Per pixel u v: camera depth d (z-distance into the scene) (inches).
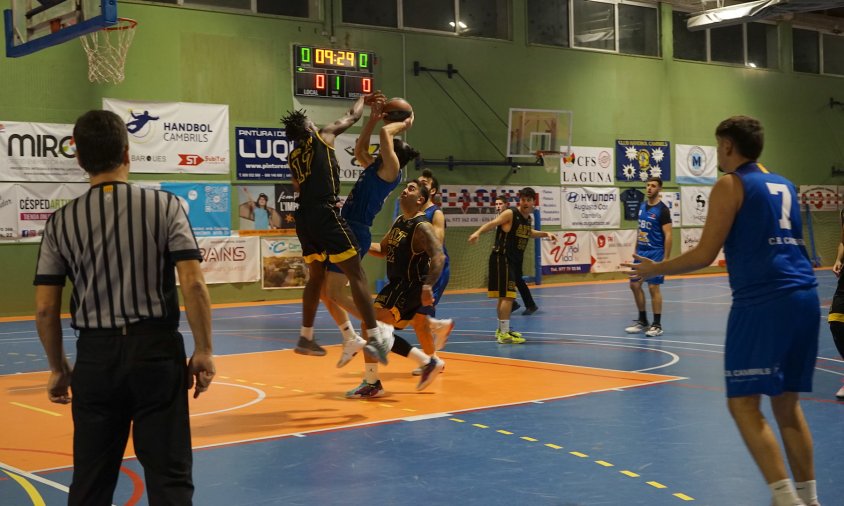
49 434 239.0
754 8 877.2
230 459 206.8
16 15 491.8
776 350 148.0
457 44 822.5
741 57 1026.1
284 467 199.0
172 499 119.6
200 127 702.5
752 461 199.6
